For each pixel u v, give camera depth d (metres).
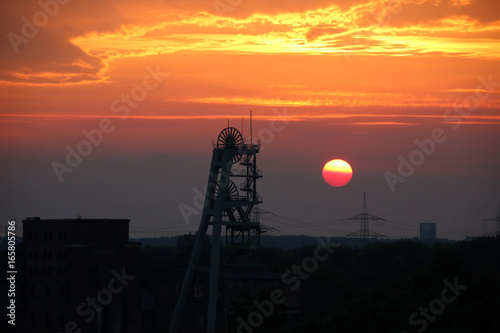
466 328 149.25
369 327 159.75
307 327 165.75
